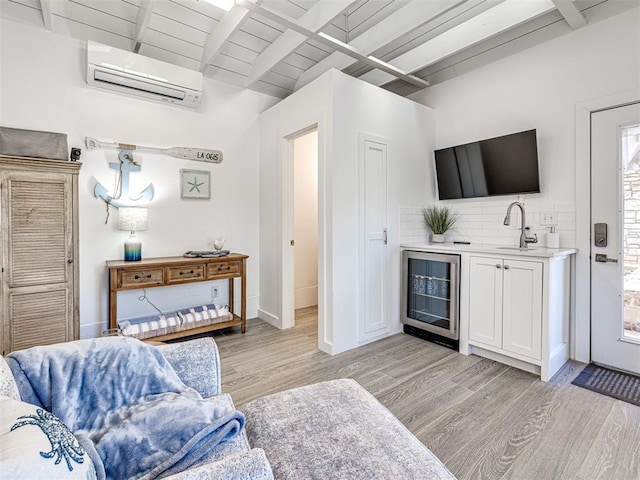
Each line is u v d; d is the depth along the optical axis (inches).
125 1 100.2
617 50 93.3
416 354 106.7
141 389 42.3
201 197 136.1
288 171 136.8
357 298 113.2
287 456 36.5
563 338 98.3
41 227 94.0
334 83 106.2
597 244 97.6
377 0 102.3
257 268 153.3
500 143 113.7
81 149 110.9
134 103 120.7
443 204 138.3
